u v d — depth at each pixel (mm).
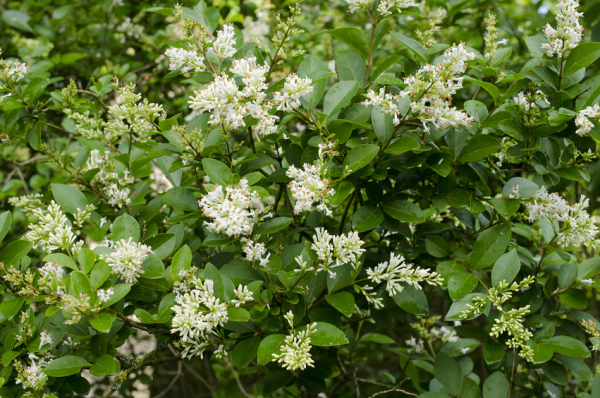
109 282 999
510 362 1093
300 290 998
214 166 987
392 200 1044
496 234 1013
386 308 1134
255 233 1007
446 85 976
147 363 1067
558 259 1104
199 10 1096
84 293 956
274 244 1051
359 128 1055
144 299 1032
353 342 1259
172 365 2355
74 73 1754
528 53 1453
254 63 1008
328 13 1846
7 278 959
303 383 1136
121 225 1015
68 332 1019
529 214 1044
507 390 1060
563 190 1342
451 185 1041
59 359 973
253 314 990
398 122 993
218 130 1055
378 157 1029
